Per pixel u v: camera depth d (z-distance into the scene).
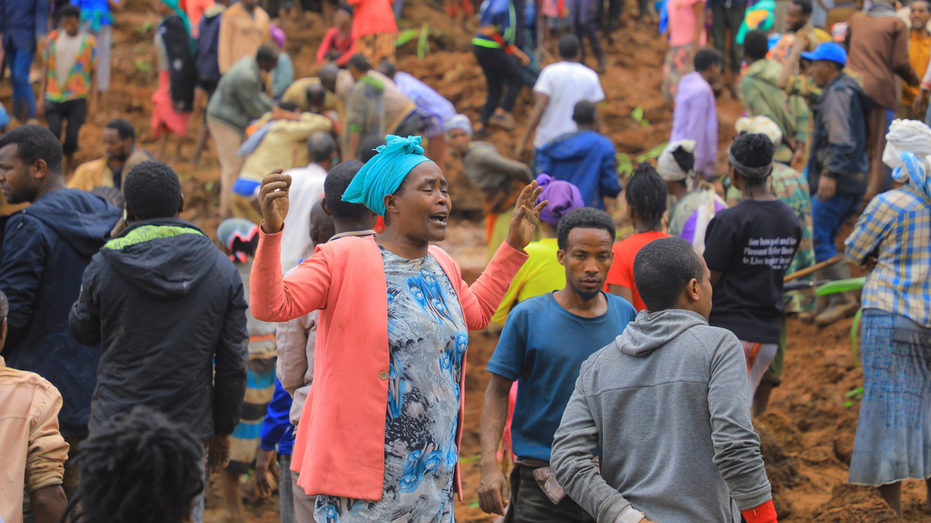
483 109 15.55
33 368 5.98
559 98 12.72
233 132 13.14
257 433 7.58
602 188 10.72
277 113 12.11
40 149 6.23
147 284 5.30
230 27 14.59
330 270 4.23
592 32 18.11
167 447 2.78
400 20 21.23
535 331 5.23
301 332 5.54
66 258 6.05
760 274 7.03
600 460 4.24
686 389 3.99
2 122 10.36
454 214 14.38
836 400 9.21
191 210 14.21
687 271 4.24
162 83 15.40
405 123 12.45
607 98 17.44
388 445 4.14
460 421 4.51
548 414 5.19
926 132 6.53
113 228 6.33
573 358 5.14
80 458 2.79
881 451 6.55
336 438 4.09
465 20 21.44
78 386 6.07
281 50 16.27
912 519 6.92
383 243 4.42
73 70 14.52
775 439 8.06
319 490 4.05
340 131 12.76
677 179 8.26
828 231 10.44
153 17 21.92
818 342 10.65
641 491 4.00
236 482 7.66
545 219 6.96
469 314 4.73
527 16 16.59
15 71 14.87
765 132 8.88
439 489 4.31
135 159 8.86
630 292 6.42
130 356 5.35
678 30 15.33
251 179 11.62
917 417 6.56
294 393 5.68
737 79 16.62
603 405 4.20
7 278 5.88
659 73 18.88
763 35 10.83
